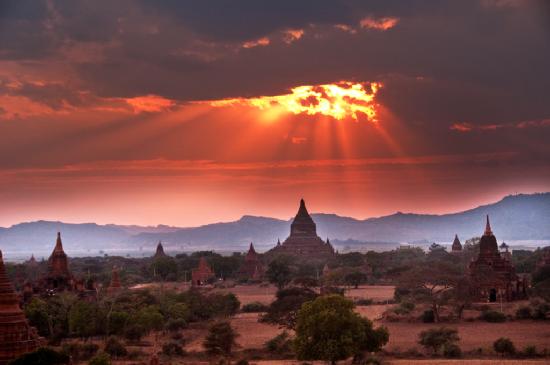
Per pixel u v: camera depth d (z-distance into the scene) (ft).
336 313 461.37
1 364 449.06
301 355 459.73
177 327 647.97
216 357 510.17
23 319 464.24
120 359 505.25
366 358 482.69
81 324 581.12
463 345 544.21
